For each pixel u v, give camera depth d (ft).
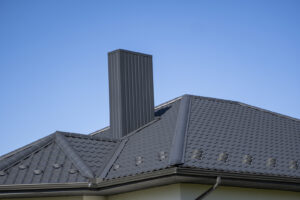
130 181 48.55
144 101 65.87
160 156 50.29
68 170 52.95
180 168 45.03
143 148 55.83
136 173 49.03
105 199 54.44
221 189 50.78
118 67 65.21
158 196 49.96
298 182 51.57
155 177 46.50
